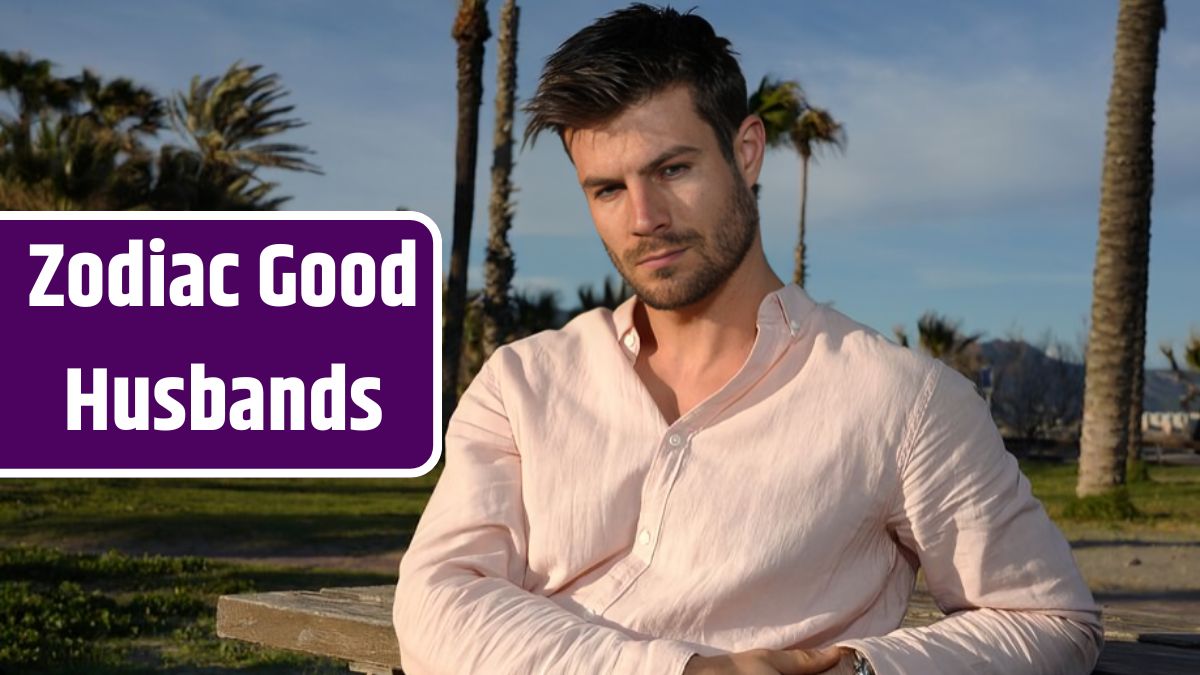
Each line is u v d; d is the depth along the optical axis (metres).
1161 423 46.50
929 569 1.42
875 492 1.37
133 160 27.88
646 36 1.39
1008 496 1.39
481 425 1.54
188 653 6.57
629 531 1.43
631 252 1.42
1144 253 15.14
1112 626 2.17
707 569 1.37
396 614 1.46
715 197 1.41
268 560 11.10
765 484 1.37
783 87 33.12
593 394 1.48
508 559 1.48
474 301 31.33
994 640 1.34
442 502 1.51
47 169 24.72
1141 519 14.17
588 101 1.38
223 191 29.28
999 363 40.47
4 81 37.16
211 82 40.16
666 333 1.50
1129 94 15.07
